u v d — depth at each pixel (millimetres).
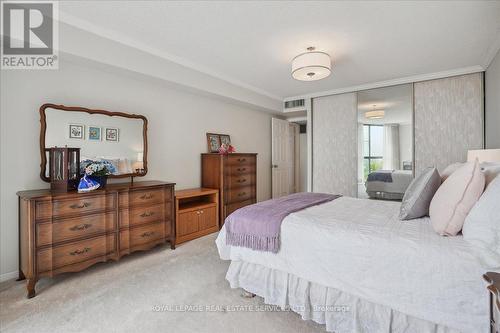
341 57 3193
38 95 2445
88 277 2309
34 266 2002
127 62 2793
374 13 2219
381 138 4406
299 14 2238
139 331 1590
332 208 2264
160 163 3523
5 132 2283
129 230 2637
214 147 4293
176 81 3309
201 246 3156
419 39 2711
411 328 1341
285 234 1776
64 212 2180
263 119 5520
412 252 1322
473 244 1235
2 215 2277
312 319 1675
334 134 4832
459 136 3717
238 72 3787
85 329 1606
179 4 2104
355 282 1475
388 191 4340
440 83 3836
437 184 1802
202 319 1711
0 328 1617
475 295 1153
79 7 2162
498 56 2916
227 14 2248
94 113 2805
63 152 2336
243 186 4285
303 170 6820
